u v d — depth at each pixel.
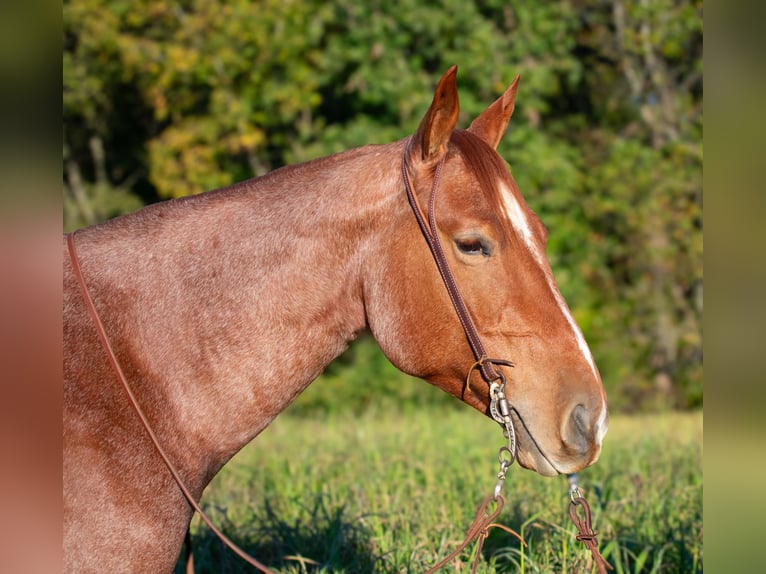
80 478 2.22
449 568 3.40
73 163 13.19
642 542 3.84
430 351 2.43
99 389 2.28
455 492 4.48
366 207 2.46
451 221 2.35
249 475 5.30
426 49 12.02
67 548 2.19
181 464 2.36
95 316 2.31
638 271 12.55
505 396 2.36
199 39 12.05
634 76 12.92
